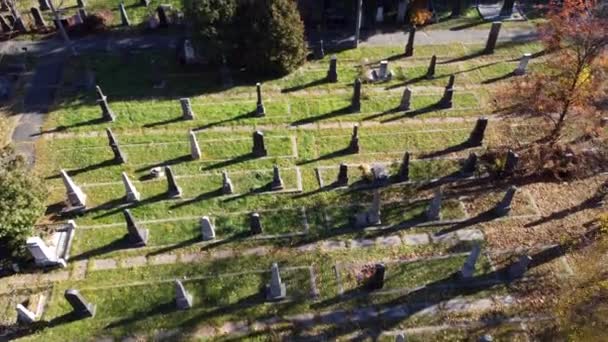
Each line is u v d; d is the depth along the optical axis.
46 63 34.66
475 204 25.53
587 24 24.30
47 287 22.56
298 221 24.95
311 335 20.95
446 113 30.53
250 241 24.14
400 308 21.72
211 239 24.17
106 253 23.73
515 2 38.69
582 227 24.33
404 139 28.97
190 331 21.09
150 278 22.80
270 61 32.41
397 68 33.78
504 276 22.67
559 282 22.34
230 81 33.06
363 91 32.16
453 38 36.28
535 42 35.72
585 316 20.80
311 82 33.00
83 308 21.14
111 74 33.75
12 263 22.92
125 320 21.42
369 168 27.11
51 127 29.86
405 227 24.64
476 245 21.41
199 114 30.64
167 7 38.47
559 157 27.14
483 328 21.05
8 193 22.19
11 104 31.59
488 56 34.72
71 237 24.30
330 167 27.44
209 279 22.73
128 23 37.78
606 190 25.59
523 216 24.95
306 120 30.23
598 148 28.00
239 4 31.55
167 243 24.06
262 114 30.45
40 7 39.66
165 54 35.31
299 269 23.06
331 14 37.22
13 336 21.05
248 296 22.16
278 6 31.17
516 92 28.83
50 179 26.89
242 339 20.84
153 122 30.14
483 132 27.81
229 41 32.22
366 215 24.70
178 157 28.03
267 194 26.11
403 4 36.50
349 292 22.25
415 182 26.64
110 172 27.23
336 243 24.06
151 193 26.16
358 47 35.53
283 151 28.33
